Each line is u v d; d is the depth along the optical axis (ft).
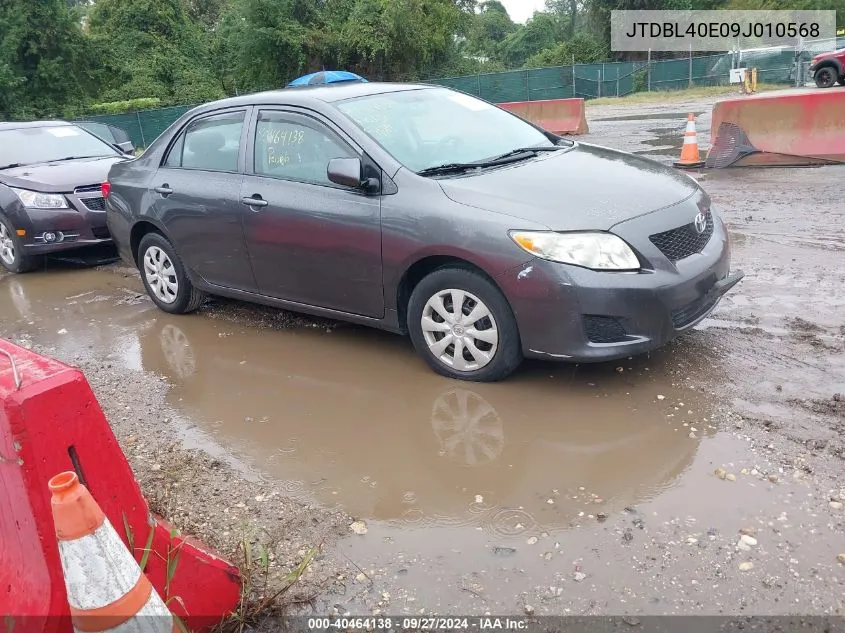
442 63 143.64
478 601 8.52
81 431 6.81
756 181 30.32
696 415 12.07
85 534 5.68
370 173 14.52
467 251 12.87
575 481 10.66
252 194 16.25
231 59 144.36
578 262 12.15
